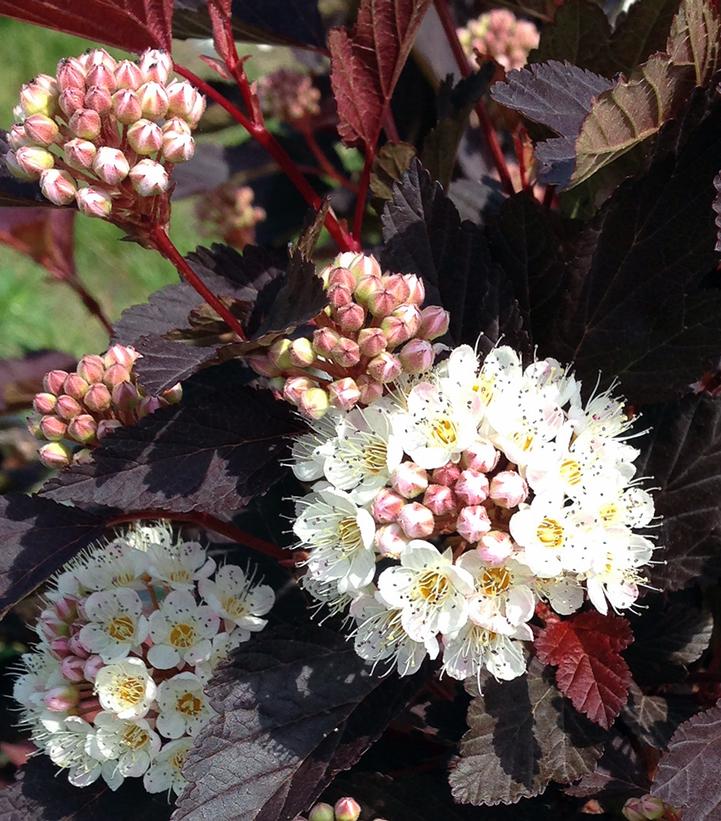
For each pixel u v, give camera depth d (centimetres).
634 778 15
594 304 14
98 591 16
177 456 14
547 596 13
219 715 14
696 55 13
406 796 15
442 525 13
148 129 13
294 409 14
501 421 12
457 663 13
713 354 14
